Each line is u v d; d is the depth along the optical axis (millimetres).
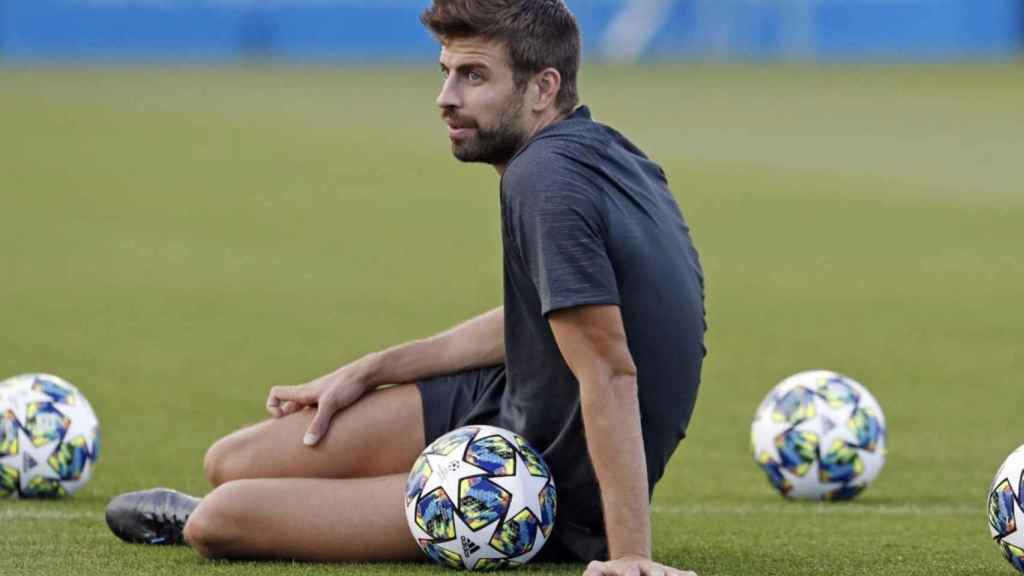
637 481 18484
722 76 173625
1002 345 44188
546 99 19531
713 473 28891
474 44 19281
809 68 183500
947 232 70750
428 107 145500
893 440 32156
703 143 111875
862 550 22094
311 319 48719
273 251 65562
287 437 21672
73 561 20500
